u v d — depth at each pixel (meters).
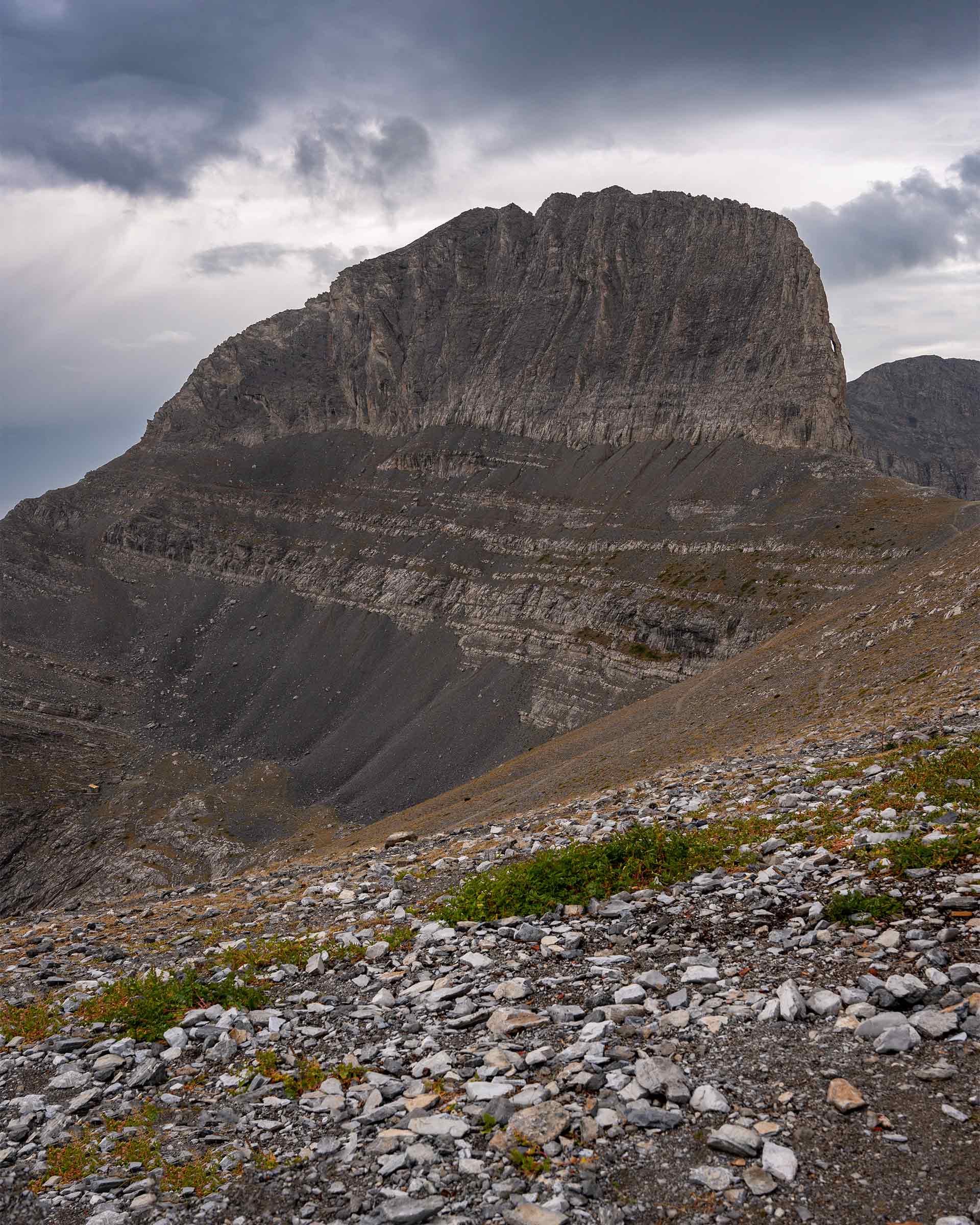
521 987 12.34
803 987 10.82
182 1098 11.34
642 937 13.47
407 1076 10.59
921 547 173.12
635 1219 7.42
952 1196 7.00
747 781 25.41
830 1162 7.66
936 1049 8.93
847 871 14.01
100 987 17.62
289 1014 13.34
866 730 31.78
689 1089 9.07
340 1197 8.42
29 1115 11.65
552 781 87.69
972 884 12.30
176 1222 8.47
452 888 19.72
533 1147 8.51
